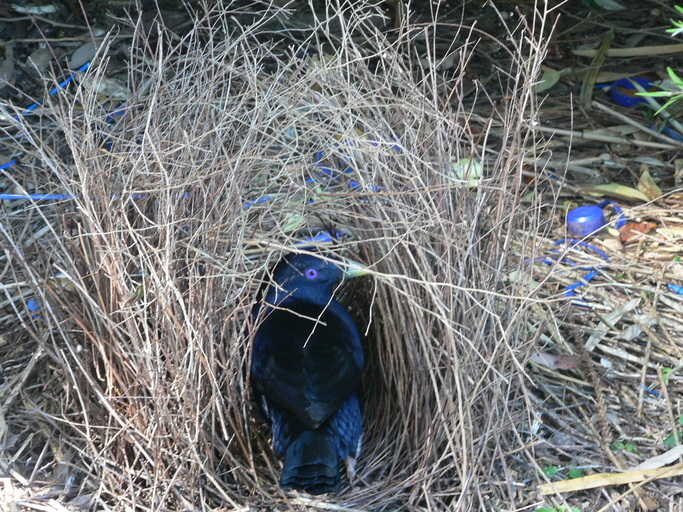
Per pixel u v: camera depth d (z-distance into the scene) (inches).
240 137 143.6
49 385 149.9
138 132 144.4
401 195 130.6
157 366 122.7
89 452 133.9
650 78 237.9
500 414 138.5
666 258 183.5
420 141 134.7
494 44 251.1
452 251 130.2
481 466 129.4
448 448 132.0
